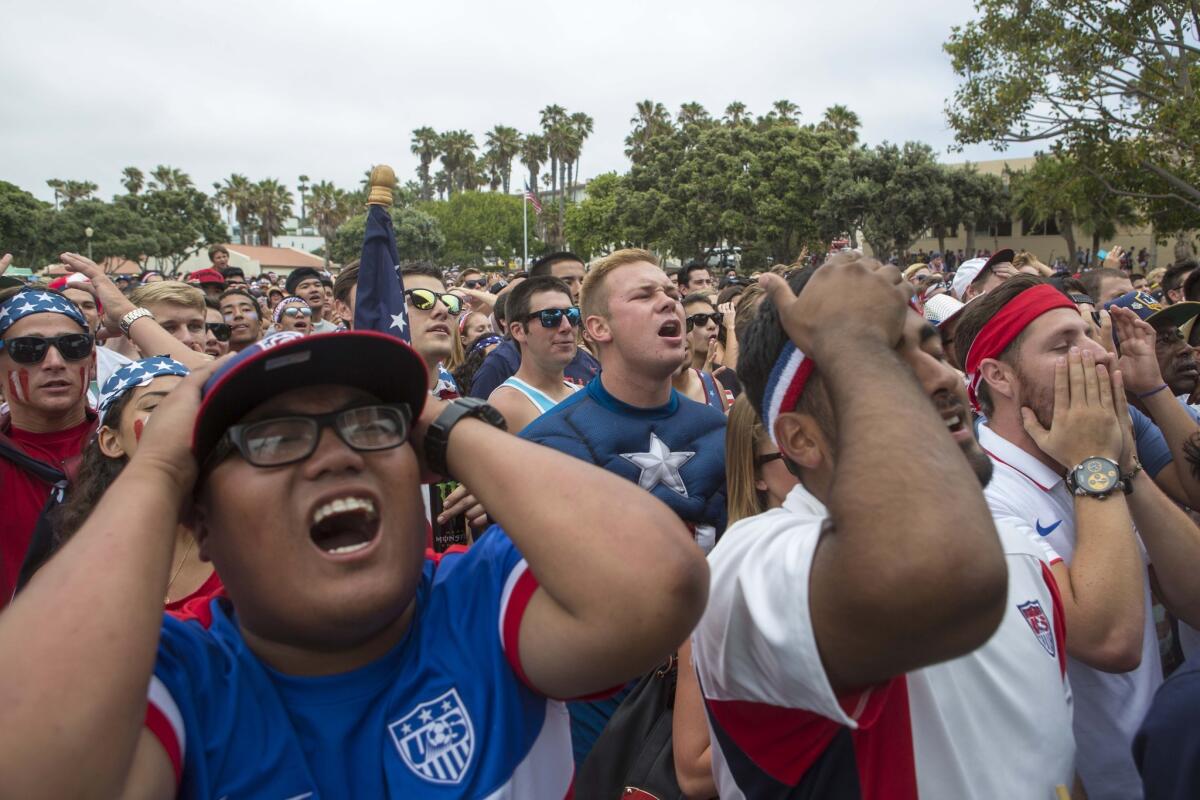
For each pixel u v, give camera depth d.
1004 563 0.95
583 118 79.94
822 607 1.07
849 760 1.33
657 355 3.17
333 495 1.14
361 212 88.12
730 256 47.31
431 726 1.25
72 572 0.97
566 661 1.18
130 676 0.93
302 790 1.16
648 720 2.38
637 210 44.97
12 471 3.26
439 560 1.56
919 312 1.42
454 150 92.38
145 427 1.16
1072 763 1.52
